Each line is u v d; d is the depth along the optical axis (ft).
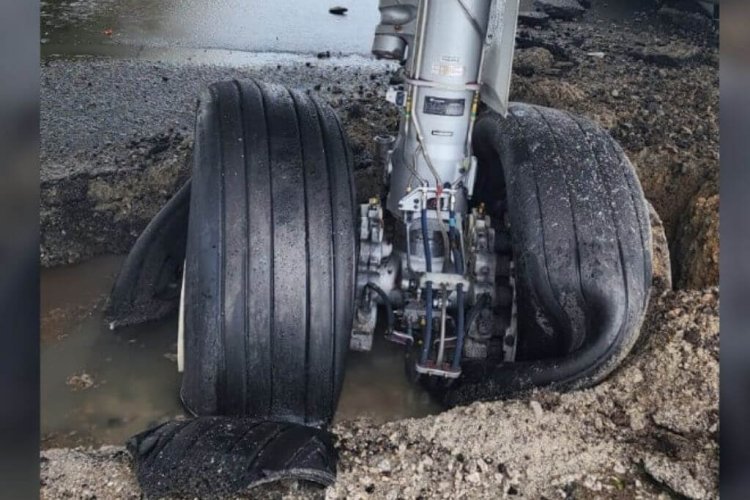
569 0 25.48
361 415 9.07
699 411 8.02
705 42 21.54
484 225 8.90
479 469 7.30
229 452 6.76
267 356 7.29
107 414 9.05
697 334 8.81
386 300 8.58
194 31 21.22
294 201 7.35
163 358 9.99
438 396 9.29
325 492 6.88
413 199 8.75
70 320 10.66
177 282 10.38
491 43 8.46
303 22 22.84
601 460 7.49
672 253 11.85
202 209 7.30
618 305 7.97
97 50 19.04
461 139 8.66
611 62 19.51
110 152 13.42
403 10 8.65
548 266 8.06
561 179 8.37
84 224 12.21
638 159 13.74
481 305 8.64
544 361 8.45
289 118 7.91
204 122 7.75
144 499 6.71
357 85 17.87
